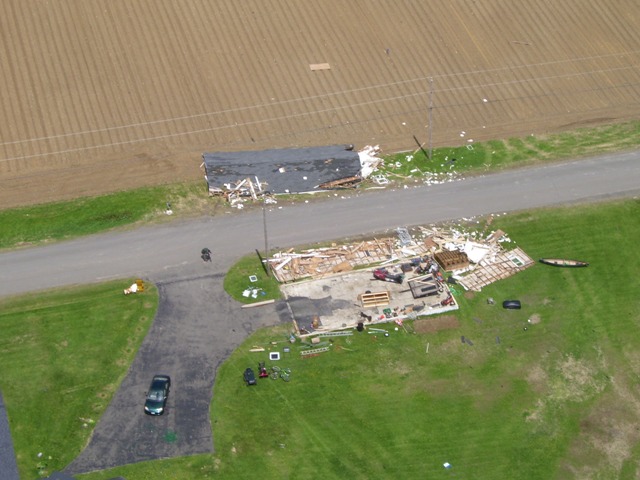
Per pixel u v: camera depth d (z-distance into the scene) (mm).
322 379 50875
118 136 67375
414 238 59969
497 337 53781
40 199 62156
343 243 59562
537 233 60625
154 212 61406
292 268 57500
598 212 62250
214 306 54938
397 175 65375
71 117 68500
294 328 53688
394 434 48188
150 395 49000
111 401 49406
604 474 46844
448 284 56969
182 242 59219
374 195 63562
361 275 57156
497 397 50406
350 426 48469
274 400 49688
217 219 61062
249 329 53625
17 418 48375
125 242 59062
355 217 61625
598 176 65312
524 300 56062
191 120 68938
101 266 57219
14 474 45844
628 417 49781
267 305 55125
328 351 52406
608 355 53062
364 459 46938
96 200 62156
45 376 50500
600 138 69125
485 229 60844
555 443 48188
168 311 54469
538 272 57906
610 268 58281
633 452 47969
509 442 48094
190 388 50219
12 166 64688
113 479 45625
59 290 55469
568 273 57906
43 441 47344
